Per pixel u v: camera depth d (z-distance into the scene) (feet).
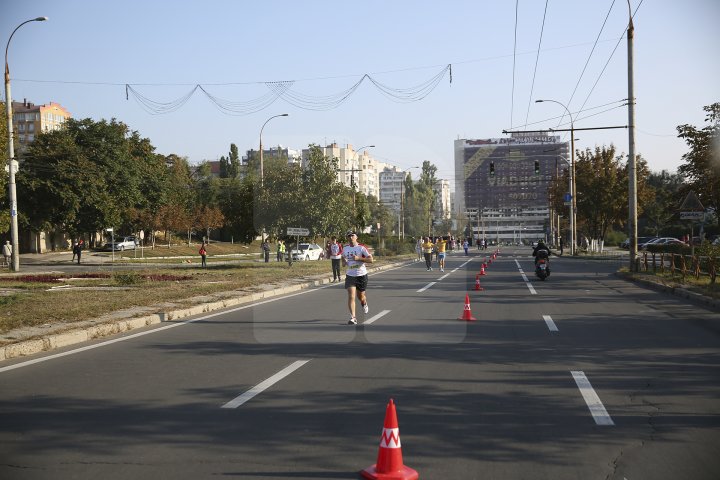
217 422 20.35
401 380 26.22
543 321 45.03
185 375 27.45
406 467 15.83
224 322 45.91
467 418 20.75
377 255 197.57
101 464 16.63
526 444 18.17
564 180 224.94
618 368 28.55
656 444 18.15
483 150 419.74
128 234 259.80
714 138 87.81
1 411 21.83
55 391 24.71
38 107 502.79
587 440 18.52
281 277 89.66
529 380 26.18
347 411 21.57
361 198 155.53
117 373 28.04
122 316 45.06
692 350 33.01
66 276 93.09
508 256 209.26
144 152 249.75
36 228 187.52
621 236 314.96
